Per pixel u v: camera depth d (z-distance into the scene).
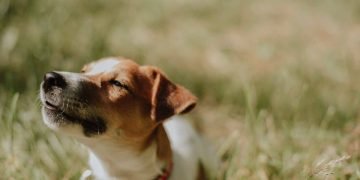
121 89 0.60
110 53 1.02
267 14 1.47
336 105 0.92
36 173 0.69
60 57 0.98
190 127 0.78
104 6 1.37
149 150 0.62
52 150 0.72
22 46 0.97
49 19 1.02
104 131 0.60
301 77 1.02
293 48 1.22
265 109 0.92
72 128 0.59
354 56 1.17
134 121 0.61
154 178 0.64
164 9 1.44
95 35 1.05
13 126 0.72
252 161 0.74
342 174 0.68
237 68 1.10
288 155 0.76
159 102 0.61
